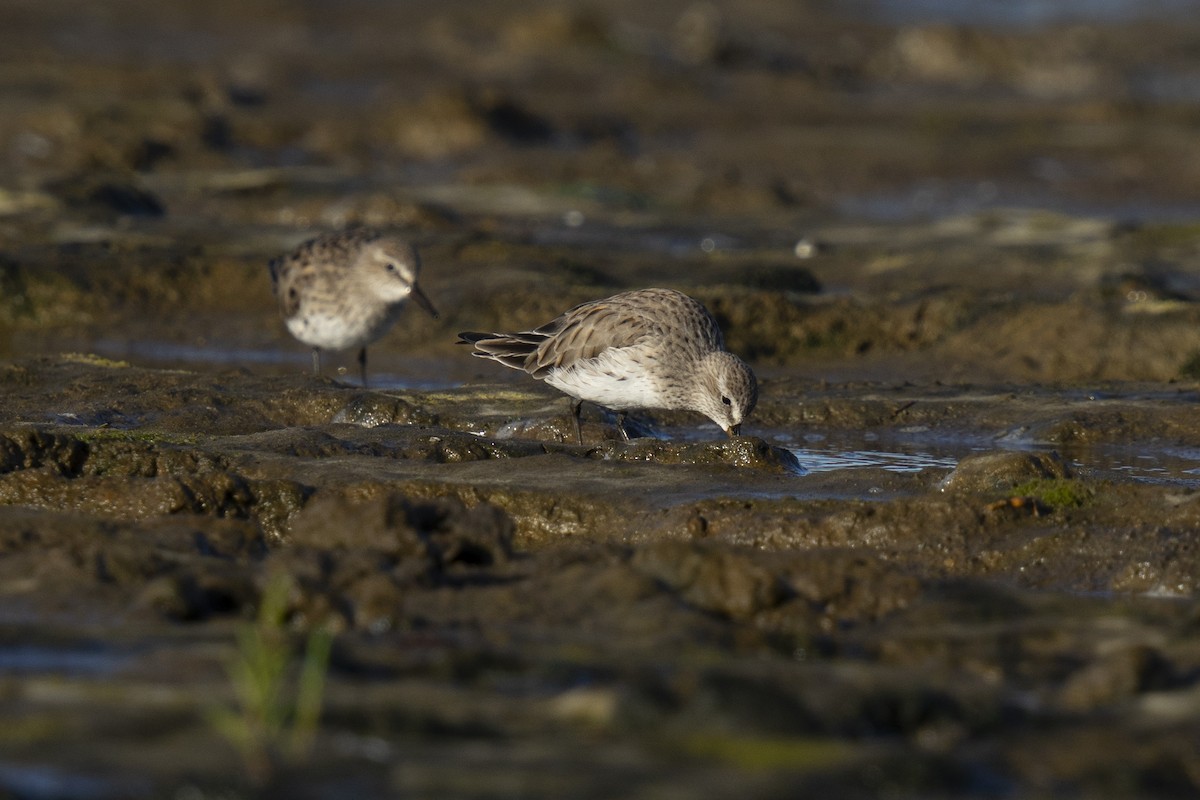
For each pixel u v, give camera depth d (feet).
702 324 49.29
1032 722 25.70
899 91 156.87
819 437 52.95
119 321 70.90
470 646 28.12
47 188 85.30
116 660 26.99
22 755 22.86
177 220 86.63
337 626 29.25
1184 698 26.61
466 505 40.40
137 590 30.96
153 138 108.27
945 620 30.91
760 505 39.55
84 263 73.31
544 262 76.02
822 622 30.86
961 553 36.65
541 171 108.27
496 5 186.50
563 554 33.68
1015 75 164.35
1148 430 51.49
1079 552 36.06
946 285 72.59
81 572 31.55
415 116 119.65
